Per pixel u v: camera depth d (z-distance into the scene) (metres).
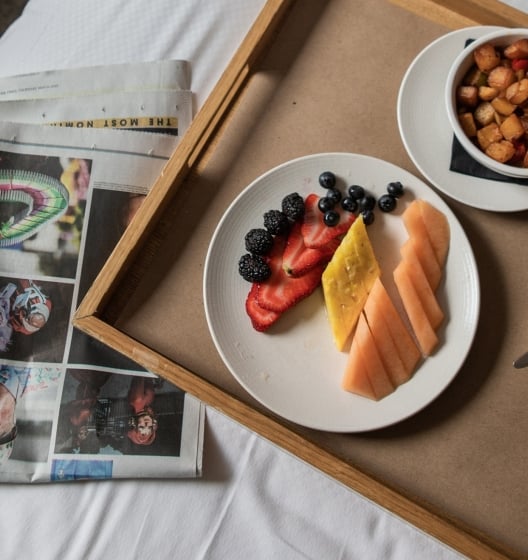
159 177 0.78
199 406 0.81
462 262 0.75
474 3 0.82
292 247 0.76
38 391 0.81
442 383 0.72
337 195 0.76
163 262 0.80
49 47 0.85
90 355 0.82
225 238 0.76
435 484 0.73
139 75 0.86
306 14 0.86
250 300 0.75
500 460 0.73
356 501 0.78
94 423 0.80
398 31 0.85
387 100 0.83
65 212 0.84
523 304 0.77
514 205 0.75
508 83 0.72
